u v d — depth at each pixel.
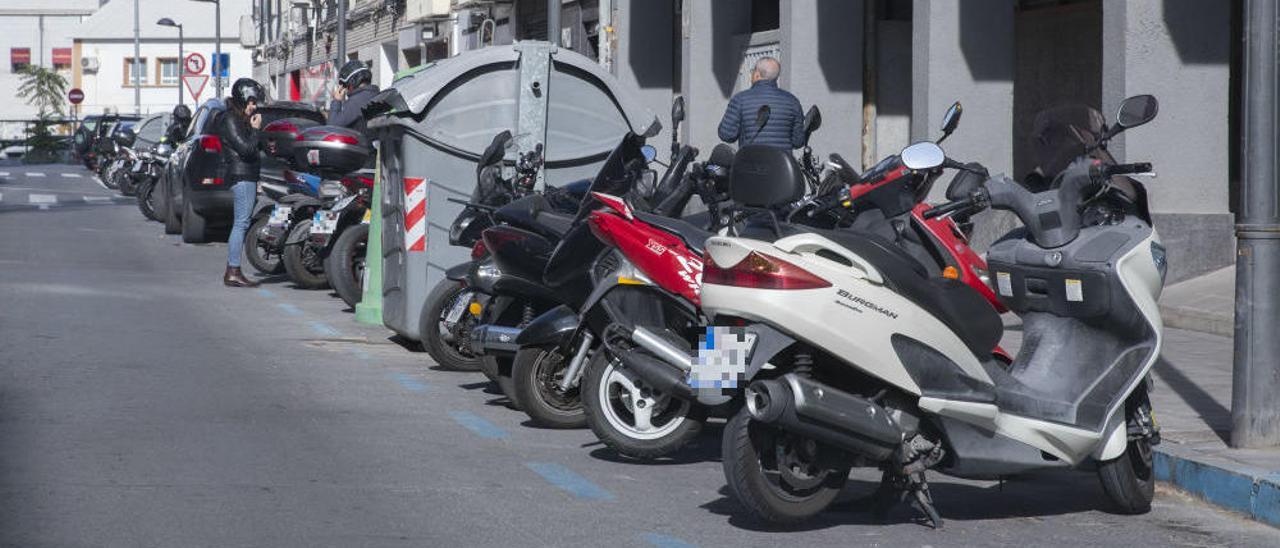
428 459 8.99
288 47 63.91
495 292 10.47
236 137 19.48
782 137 15.48
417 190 13.66
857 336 7.07
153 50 105.50
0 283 18.62
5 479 8.06
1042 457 7.63
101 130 60.72
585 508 7.86
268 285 19.91
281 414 10.34
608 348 8.59
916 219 8.24
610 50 28.05
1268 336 8.78
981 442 7.44
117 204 39.25
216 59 60.09
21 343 13.38
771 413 6.85
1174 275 15.99
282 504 7.70
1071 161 8.05
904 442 7.27
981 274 8.33
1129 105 7.86
